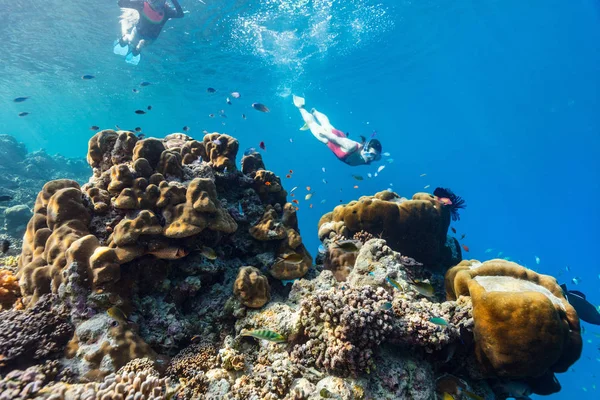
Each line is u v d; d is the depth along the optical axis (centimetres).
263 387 329
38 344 306
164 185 438
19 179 1538
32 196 1354
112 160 489
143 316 392
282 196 654
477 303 385
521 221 5797
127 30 1795
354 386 328
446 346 383
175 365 351
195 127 5550
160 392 263
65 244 368
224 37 2048
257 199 604
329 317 358
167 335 386
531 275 443
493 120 7900
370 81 3647
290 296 478
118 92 3238
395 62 3111
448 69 3853
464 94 5672
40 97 3469
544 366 356
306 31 2089
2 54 2203
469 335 402
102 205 425
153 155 475
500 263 462
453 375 403
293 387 329
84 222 407
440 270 774
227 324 446
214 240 464
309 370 349
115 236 382
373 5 1914
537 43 3641
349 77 3331
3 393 243
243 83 2983
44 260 381
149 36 1492
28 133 7138
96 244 374
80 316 335
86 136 7519
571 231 5103
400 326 364
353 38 2342
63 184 445
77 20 1798
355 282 488
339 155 902
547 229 5322
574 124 6750
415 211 684
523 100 6538
